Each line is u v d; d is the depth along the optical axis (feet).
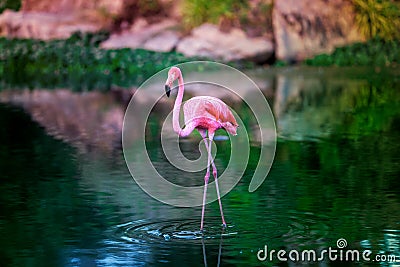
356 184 52.26
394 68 119.24
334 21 125.80
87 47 125.59
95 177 55.06
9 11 133.49
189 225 43.78
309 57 123.65
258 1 126.62
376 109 83.66
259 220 44.55
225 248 39.91
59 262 37.96
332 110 83.56
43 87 105.40
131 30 129.29
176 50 123.03
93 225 43.83
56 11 133.80
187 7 126.31
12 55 125.29
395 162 58.44
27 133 71.77
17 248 40.04
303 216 45.21
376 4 128.67
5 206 47.67
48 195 50.19
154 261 38.01
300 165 58.18
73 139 68.85
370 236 41.60
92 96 96.27
